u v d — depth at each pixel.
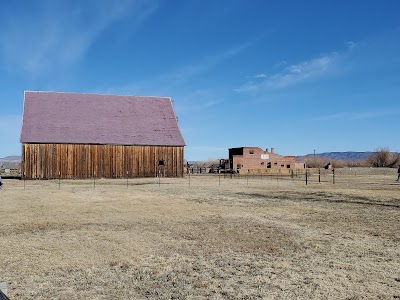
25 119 42.47
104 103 47.66
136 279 7.05
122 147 43.28
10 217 14.02
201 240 10.36
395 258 8.55
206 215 14.90
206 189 27.55
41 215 14.60
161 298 6.09
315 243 10.05
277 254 8.90
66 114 44.47
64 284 6.73
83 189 26.86
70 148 41.47
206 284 6.78
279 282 6.89
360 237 10.82
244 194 23.73
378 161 84.06
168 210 16.27
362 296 6.18
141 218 14.09
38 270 7.54
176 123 47.97
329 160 89.50
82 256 8.61
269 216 14.70
